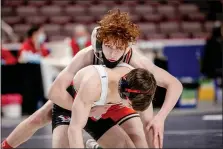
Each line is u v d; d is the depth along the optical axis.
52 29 14.19
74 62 4.12
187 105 9.84
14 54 10.56
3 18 14.43
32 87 9.45
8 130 7.69
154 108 9.02
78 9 14.91
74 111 3.64
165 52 9.98
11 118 9.18
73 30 14.16
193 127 7.41
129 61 4.08
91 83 3.69
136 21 14.71
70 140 3.60
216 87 10.59
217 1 15.19
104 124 4.35
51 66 9.55
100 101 3.80
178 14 15.24
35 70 9.43
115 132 4.29
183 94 9.82
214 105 10.28
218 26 10.52
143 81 3.49
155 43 11.05
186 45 10.02
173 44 10.97
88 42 9.79
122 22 3.75
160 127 3.89
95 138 4.47
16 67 9.38
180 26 14.73
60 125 4.20
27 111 9.50
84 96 3.65
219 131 6.94
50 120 4.57
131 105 3.61
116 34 3.72
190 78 9.92
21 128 4.60
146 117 4.12
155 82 3.58
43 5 15.06
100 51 3.93
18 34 13.91
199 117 8.57
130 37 3.77
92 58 4.08
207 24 14.86
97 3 15.34
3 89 9.40
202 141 6.19
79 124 3.61
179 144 6.04
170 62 9.90
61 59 9.82
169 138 6.50
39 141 6.50
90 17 14.63
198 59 10.03
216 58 10.38
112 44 3.74
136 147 4.13
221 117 8.47
